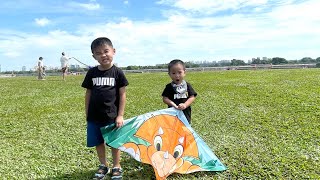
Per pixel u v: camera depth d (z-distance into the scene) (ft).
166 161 5.50
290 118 9.41
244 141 7.41
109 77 5.43
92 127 5.45
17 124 9.20
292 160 6.19
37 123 9.29
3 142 7.54
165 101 6.25
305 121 9.03
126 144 5.34
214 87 16.76
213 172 5.73
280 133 8.02
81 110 11.12
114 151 5.43
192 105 11.62
